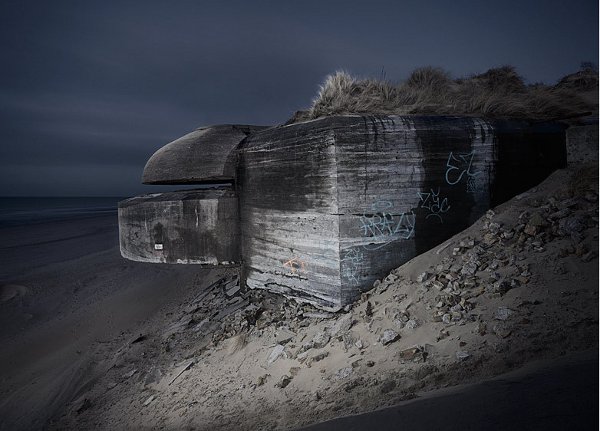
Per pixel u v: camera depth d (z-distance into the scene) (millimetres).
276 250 7227
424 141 6262
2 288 16766
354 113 6809
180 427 4926
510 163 6699
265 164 7359
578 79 10477
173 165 8438
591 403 2387
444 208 6367
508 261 5152
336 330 5539
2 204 155125
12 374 9914
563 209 5637
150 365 7641
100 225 42312
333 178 6066
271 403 4598
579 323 3746
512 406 2596
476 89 8703
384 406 3422
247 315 7219
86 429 6148
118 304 13555
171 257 8344
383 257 6180
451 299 4910
